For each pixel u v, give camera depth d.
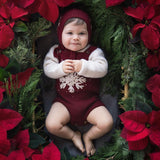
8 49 1.10
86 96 1.25
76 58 1.25
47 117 1.21
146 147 1.05
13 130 1.00
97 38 1.28
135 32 1.07
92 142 1.26
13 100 1.04
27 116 1.07
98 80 1.28
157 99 1.04
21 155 0.96
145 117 1.04
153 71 1.14
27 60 1.11
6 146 0.94
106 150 1.18
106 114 1.21
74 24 1.19
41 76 1.28
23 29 1.10
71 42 1.22
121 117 1.03
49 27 1.22
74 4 1.21
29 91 1.10
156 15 1.08
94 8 1.18
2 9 1.06
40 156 1.00
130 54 1.12
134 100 1.09
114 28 1.16
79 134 1.27
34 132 1.12
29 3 1.09
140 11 1.07
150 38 1.07
